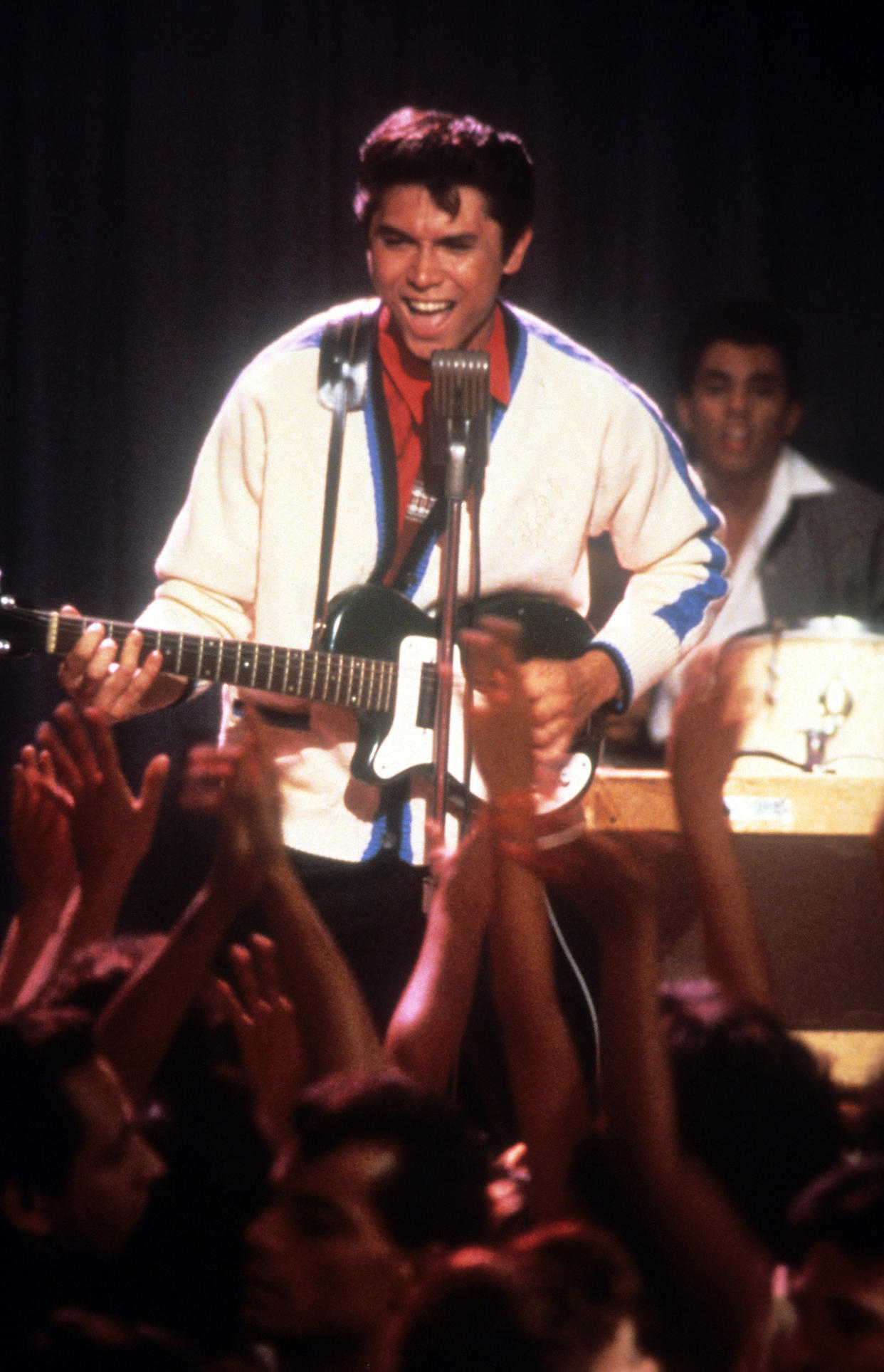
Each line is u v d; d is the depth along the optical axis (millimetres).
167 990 5066
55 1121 4461
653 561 9961
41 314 14508
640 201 15867
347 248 15164
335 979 5176
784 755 11414
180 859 13938
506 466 9398
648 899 4609
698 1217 4332
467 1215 4340
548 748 9039
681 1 15883
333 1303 4242
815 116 16344
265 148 14945
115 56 14688
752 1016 4840
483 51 15500
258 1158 4996
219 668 8641
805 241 16391
